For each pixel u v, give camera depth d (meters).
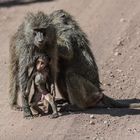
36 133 13.05
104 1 25.12
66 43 14.16
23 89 13.90
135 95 15.37
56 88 15.98
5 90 16.27
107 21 22.34
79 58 14.56
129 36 20.30
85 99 14.39
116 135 12.84
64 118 13.76
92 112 14.16
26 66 13.76
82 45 14.68
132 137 12.69
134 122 13.48
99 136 12.80
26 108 14.02
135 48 19.05
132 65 17.55
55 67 13.97
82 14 23.64
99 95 14.48
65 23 14.64
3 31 22.30
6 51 19.94
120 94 15.48
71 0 25.89
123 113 14.03
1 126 13.69
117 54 18.62
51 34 13.63
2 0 27.19
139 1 24.45
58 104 14.93
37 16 13.65
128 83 16.17
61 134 12.91
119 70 17.20
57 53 14.08
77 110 14.36
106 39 20.28
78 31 14.81
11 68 14.48
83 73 14.53
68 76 14.40
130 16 22.58
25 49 13.68
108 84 16.16
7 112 14.59
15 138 12.88
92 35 20.86
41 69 13.70
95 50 19.20
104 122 13.48
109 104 14.55
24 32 13.69
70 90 14.41
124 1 24.72
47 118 13.83
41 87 13.88
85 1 25.48
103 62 18.00
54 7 24.95
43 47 13.63
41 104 14.87
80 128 13.20
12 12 24.80
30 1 26.56
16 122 13.84
